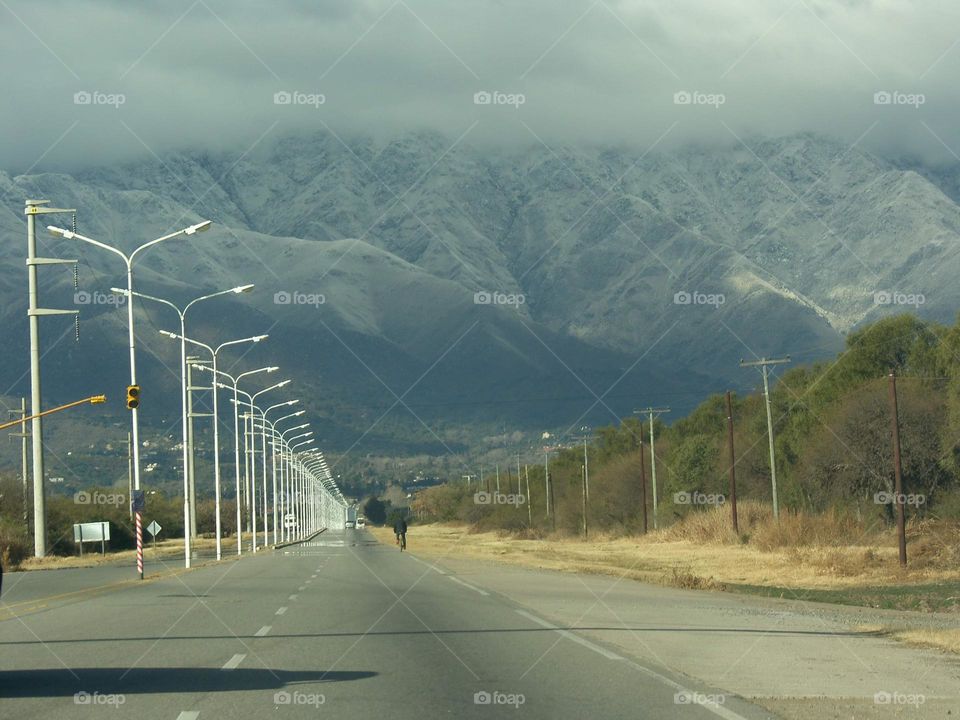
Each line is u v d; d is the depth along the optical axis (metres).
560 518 136.38
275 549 110.44
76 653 21.58
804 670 19.33
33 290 74.50
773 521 77.00
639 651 22.08
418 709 15.19
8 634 25.52
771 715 14.64
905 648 22.88
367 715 14.73
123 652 21.72
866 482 78.44
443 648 22.47
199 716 14.63
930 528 68.12
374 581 48.56
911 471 76.31
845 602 41.69
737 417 122.12
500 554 85.69
